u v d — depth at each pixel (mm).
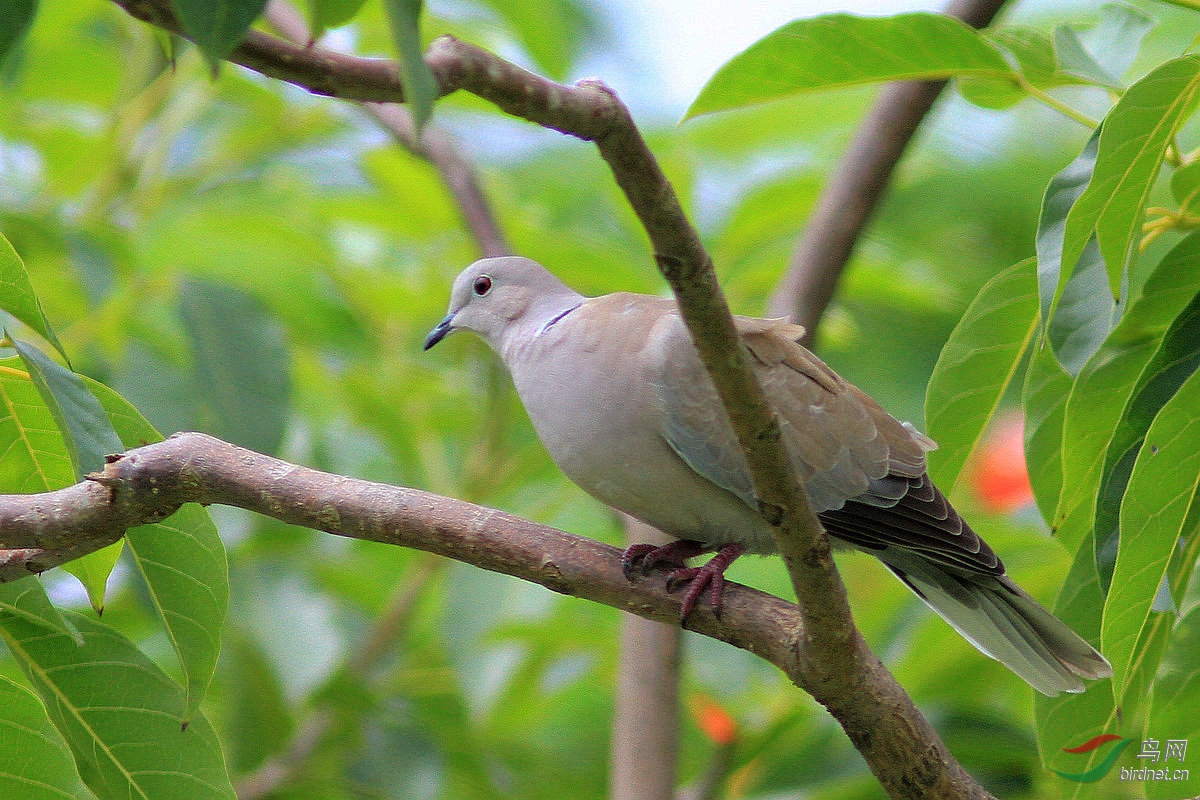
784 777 9422
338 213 11859
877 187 9391
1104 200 5363
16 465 6012
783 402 7422
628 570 6160
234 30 2904
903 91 9219
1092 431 6254
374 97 3746
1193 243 5930
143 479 5621
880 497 7332
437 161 10867
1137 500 5477
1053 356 6625
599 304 7668
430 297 11695
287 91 11758
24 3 3195
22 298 5113
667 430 7078
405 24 2904
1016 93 7051
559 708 11203
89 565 6004
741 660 9938
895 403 11344
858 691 5613
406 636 10820
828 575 5195
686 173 10891
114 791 5996
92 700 5895
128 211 11469
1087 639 6746
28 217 9930
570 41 11781
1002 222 11195
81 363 10484
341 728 9844
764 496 4957
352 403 11641
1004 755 8938
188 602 5879
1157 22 7238
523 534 6059
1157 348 5805
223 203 11414
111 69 12250
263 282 11547
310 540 10750
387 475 11984
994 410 6988
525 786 10344
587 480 7508
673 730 8609
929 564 7461
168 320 11297
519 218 11742
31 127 12031
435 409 11859
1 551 5688
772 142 12070
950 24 6559
